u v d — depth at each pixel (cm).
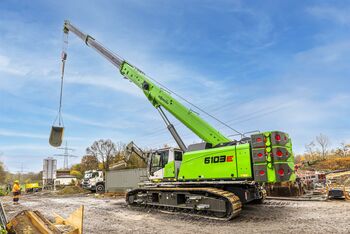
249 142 1132
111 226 1040
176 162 1405
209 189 1177
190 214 1220
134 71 1532
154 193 1441
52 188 4681
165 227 998
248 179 1095
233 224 1014
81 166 6869
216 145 1250
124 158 2328
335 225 930
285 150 1035
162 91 1410
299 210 1262
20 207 1747
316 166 3541
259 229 917
